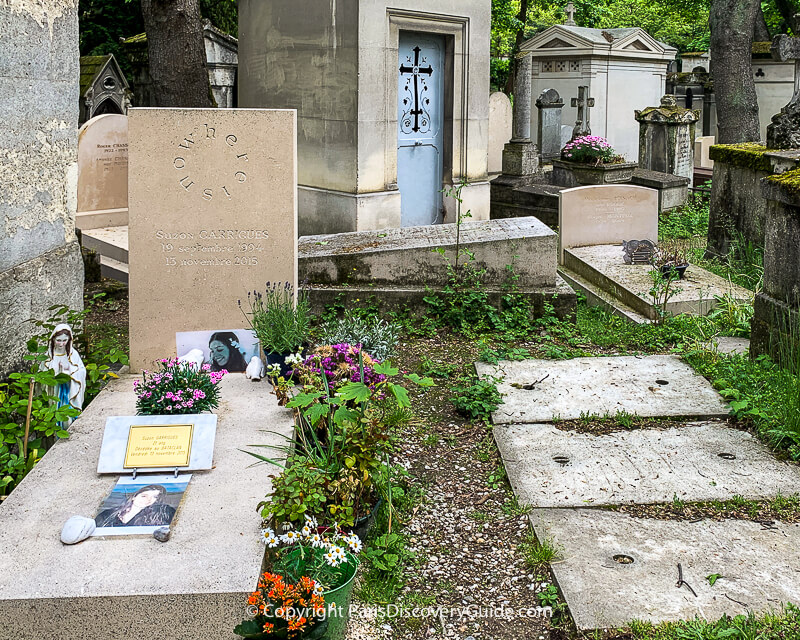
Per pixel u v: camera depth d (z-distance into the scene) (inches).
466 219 466.3
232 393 213.0
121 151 414.3
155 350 235.8
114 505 153.0
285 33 438.9
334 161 422.3
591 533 169.0
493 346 296.8
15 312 203.0
